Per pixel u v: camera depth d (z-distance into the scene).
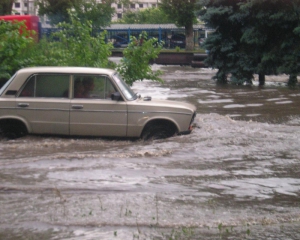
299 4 22.38
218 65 24.86
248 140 9.57
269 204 6.32
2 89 9.95
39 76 9.80
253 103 16.58
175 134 9.75
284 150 8.98
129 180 7.24
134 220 5.64
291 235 5.35
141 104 9.66
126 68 15.19
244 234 5.36
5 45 13.41
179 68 35.72
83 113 9.66
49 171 7.64
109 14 43.81
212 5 25.38
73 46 14.72
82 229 5.42
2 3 34.28
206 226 5.55
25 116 9.73
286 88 22.00
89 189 6.80
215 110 14.81
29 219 5.67
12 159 8.36
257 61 24.38
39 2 43.91
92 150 9.05
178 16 49.22
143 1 86.69
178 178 7.37
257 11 23.41
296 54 22.80
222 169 7.86
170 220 5.68
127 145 9.47
